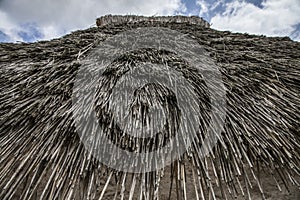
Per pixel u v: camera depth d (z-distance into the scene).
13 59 1.30
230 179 0.79
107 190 1.00
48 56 1.24
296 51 1.46
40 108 0.93
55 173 0.78
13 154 0.88
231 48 1.33
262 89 1.01
